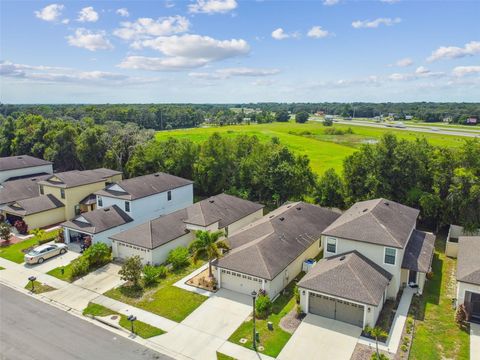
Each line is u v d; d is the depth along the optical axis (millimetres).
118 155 66188
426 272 25906
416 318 23391
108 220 37188
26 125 82312
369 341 21000
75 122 87875
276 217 33312
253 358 19688
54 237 38500
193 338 21484
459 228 37406
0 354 20172
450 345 20672
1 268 31391
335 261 25875
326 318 23359
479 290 22422
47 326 22859
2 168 54688
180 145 59250
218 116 192250
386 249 25562
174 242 33688
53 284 28438
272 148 54094
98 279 29203
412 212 33438
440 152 40219
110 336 21812
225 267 26641
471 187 35875
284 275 27516
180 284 28156
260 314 23859
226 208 39531
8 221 43375
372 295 21984
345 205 44562
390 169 40844
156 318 23594
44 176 54156
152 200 42156
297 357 19688
